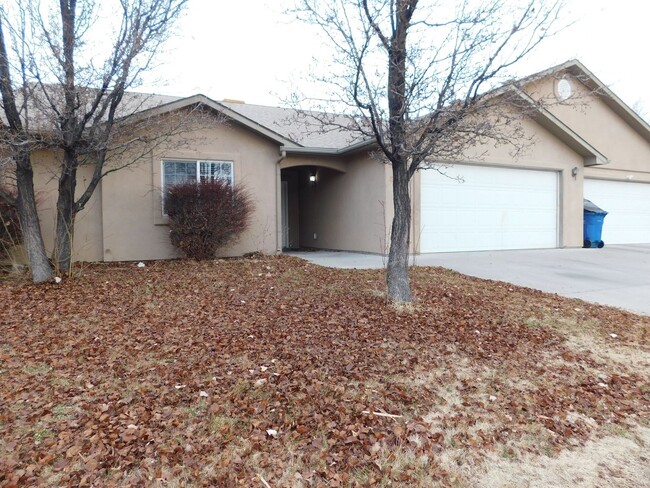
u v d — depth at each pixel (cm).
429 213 1098
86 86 648
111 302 572
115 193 933
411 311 541
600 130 1462
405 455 258
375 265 897
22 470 233
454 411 313
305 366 377
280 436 273
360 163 1139
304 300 589
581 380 374
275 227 1078
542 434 287
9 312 519
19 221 753
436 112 499
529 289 714
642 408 328
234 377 354
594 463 258
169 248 977
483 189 1168
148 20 637
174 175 983
